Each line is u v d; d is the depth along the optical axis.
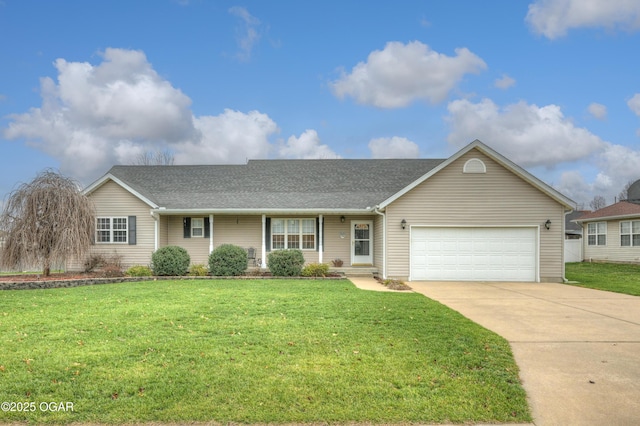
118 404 4.02
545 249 16.11
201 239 19.42
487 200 16.28
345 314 8.32
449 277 16.25
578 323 7.98
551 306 10.05
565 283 15.59
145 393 4.25
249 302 9.79
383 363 5.21
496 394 4.36
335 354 5.56
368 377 4.72
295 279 15.81
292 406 3.99
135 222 18.28
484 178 16.33
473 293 12.53
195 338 6.33
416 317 8.10
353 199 19.50
